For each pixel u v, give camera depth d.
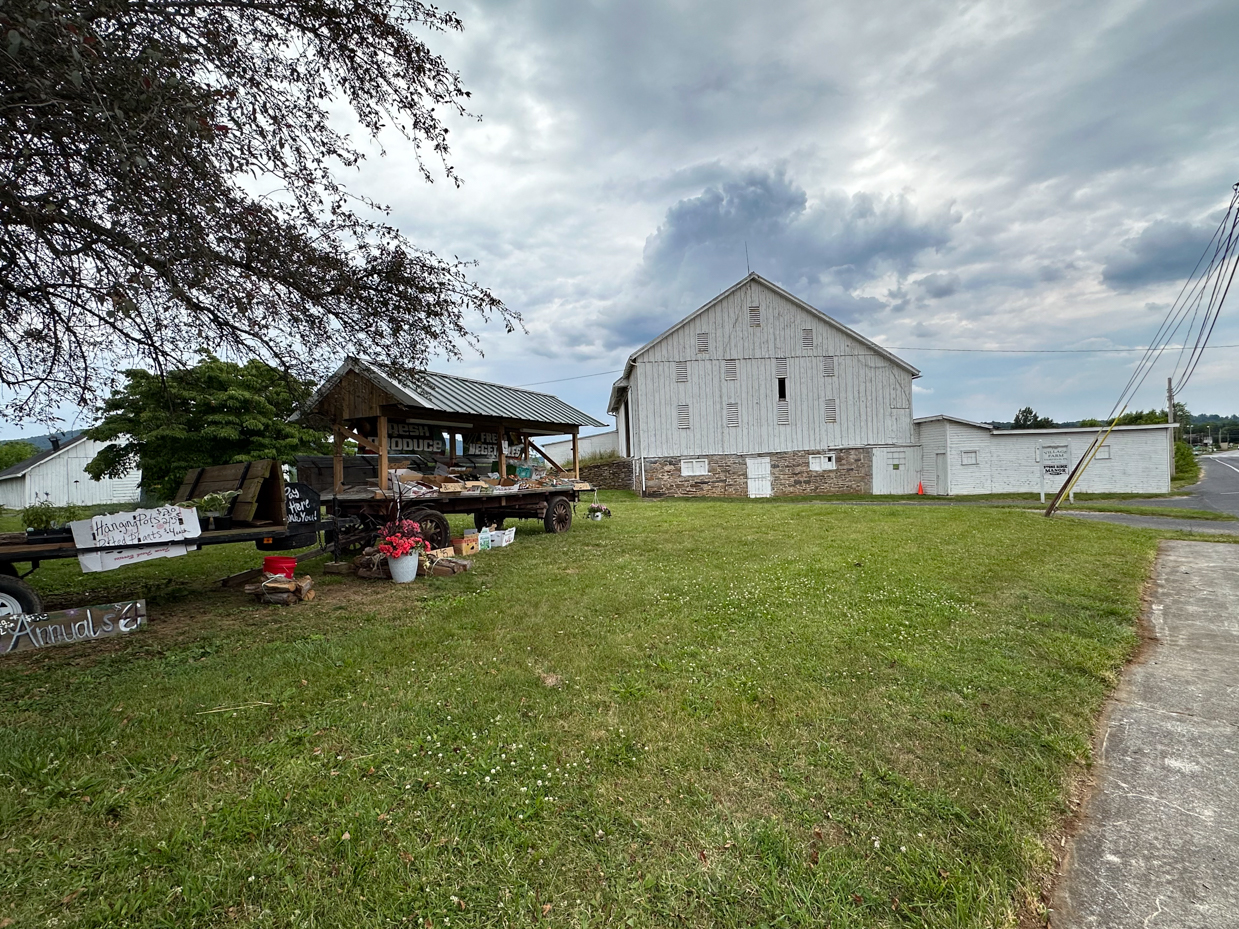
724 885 2.07
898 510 15.81
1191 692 3.83
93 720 3.34
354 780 2.72
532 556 8.93
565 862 2.19
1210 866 2.20
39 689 3.82
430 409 8.87
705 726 3.23
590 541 10.44
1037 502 20.12
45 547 5.01
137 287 4.39
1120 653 4.44
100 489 30.23
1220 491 23.42
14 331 5.39
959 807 2.50
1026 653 4.39
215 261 4.67
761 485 25.84
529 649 4.58
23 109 3.61
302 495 6.91
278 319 5.67
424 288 5.85
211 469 7.68
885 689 3.71
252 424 15.06
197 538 5.95
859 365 25.95
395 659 4.36
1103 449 22.53
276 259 5.12
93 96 3.40
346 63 5.19
